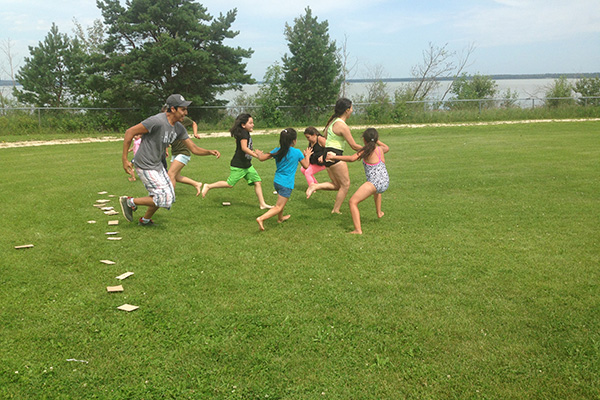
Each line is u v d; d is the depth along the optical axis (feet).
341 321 11.98
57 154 49.42
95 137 71.67
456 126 81.30
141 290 13.97
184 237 19.30
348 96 107.24
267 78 100.32
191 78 86.28
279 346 10.85
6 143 61.31
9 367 10.00
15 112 79.10
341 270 15.51
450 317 12.12
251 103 100.78
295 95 100.83
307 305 12.93
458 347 10.74
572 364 10.03
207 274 15.21
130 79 82.69
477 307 12.69
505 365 10.05
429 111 96.37
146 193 28.35
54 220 21.72
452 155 44.16
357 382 9.54
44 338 11.19
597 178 30.96
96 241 18.60
